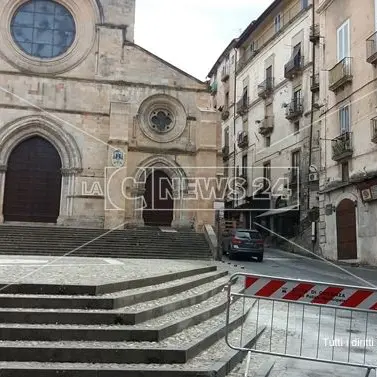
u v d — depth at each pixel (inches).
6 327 257.9
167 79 1204.5
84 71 1164.5
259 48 1635.1
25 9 1171.3
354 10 1013.2
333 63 1101.7
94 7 1187.3
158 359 247.4
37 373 224.5
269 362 284.7
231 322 346.3
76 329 263.0
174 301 352.2
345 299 262.4
